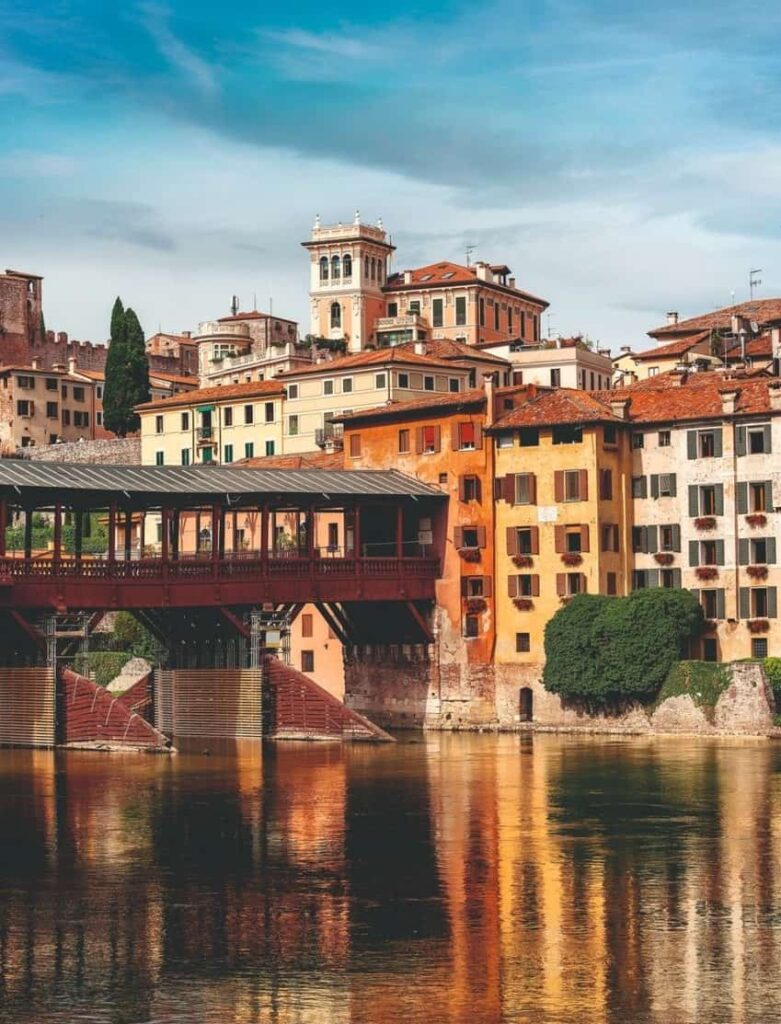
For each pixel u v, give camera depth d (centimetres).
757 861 6397
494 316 19300
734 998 4731
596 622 10794
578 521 11156
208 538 14412
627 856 6506
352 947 5222
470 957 5109
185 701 11044
